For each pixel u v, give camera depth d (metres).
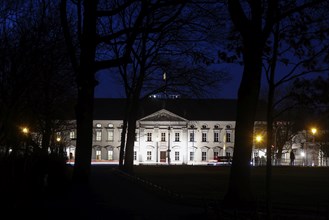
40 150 30.28
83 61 27.91
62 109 44.28
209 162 100.88
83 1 28.70
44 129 37.19
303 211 17.75
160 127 115.12
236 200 20.47
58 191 27.33
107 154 116.00
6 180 20.91
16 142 24.28
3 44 20.42
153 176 49.25
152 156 114.50
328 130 82.19
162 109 114.69
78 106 29.42
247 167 20.81
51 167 29.20
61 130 50.69
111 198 25.25
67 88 33.69
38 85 23.80
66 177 33.34
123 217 18.42
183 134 115.19
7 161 22.33
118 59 28.39
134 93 48.75
